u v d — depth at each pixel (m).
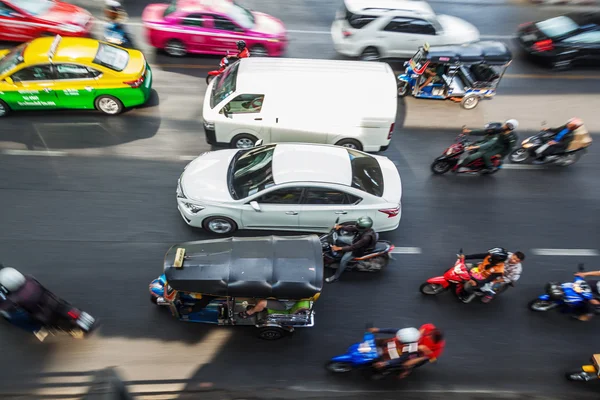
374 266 8.48
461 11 17.86
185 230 9.11
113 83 11.12
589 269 9.02
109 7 13.09
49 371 6.82
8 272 6.32
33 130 11.09
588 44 14.41
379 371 6.89
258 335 7.32
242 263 6.78
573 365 7.51
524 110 13.26
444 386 7.12
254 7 17.12
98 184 9.87
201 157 9.41
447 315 8.08
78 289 7.88
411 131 12.23
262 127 10.25
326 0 18.20
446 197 10.41
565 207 10.38
